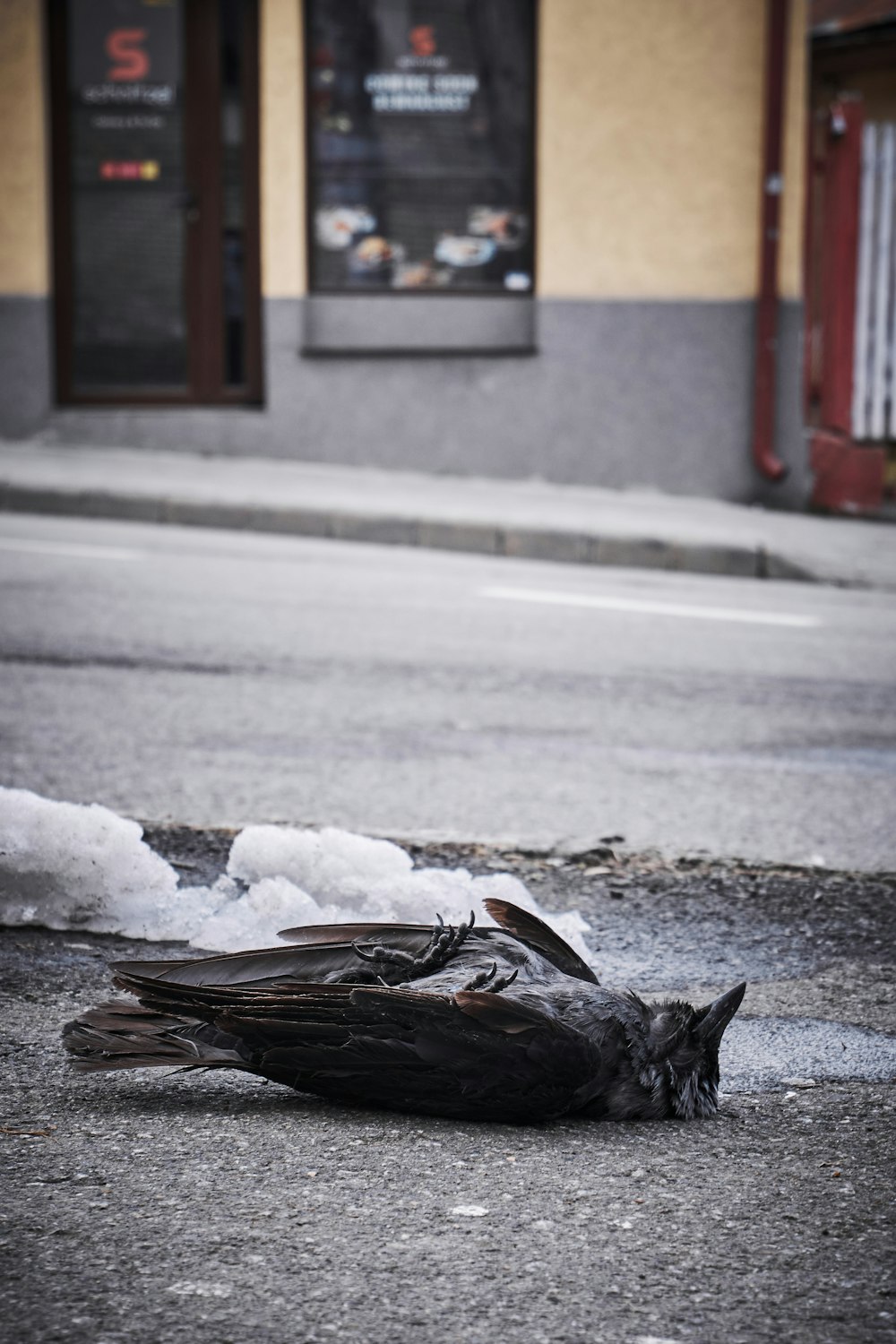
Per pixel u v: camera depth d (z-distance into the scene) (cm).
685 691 1040
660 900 645
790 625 1284
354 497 1686
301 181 1819
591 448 1869
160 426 1855
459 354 1850
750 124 1816
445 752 872
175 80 1845
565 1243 378
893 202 1855
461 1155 423
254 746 862
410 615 1246
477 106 1842
